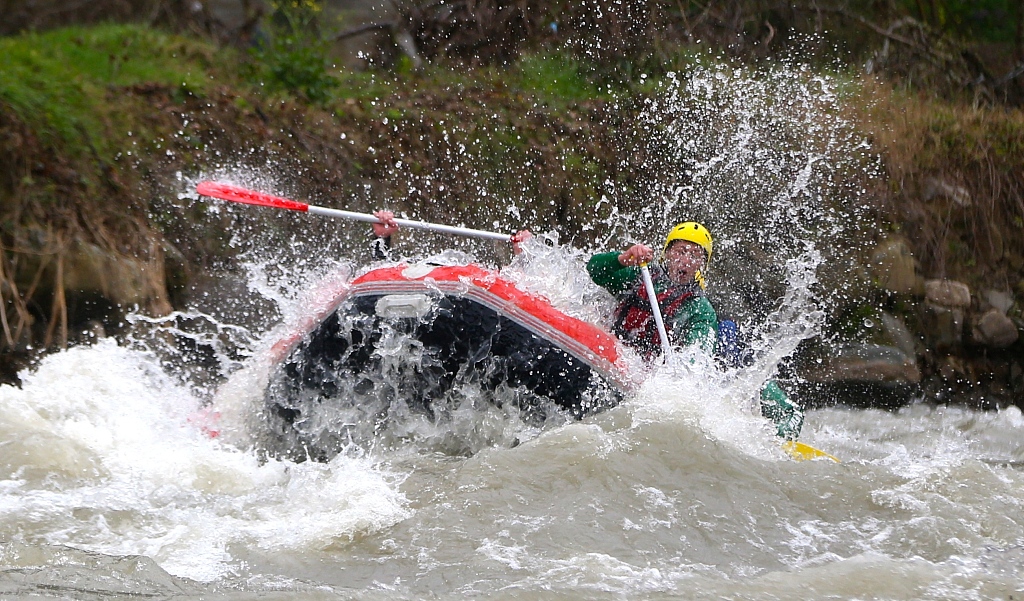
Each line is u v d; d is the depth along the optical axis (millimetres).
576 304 22141
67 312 29938
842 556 14492
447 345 19484
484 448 18703
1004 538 15164
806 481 16938
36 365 29062
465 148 38938
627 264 22328
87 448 17609
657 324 21172
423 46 45312
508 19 44719
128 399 20672
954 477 17438
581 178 39562
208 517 15281
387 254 23438
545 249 22781
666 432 18016
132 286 30891
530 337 19547
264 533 14789
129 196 32625
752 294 37031
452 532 14859
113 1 46188
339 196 36500
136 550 14008
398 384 19953
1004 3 48125
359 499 15953
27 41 39312
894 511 16016
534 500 15938
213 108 36594
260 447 20312
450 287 19438
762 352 28531
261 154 36000
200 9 45375
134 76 37281
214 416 20641
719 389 20734
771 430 19469
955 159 39906
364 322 19656
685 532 15039
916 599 13211
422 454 18938
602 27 43594
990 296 38344
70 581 12781
